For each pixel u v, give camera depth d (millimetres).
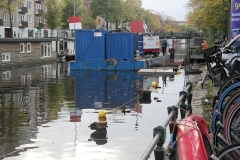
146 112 14195
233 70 8836
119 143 9688
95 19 86562
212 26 43719
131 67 36375
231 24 19578
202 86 15398
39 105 16531
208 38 43750
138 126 11625
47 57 52125
